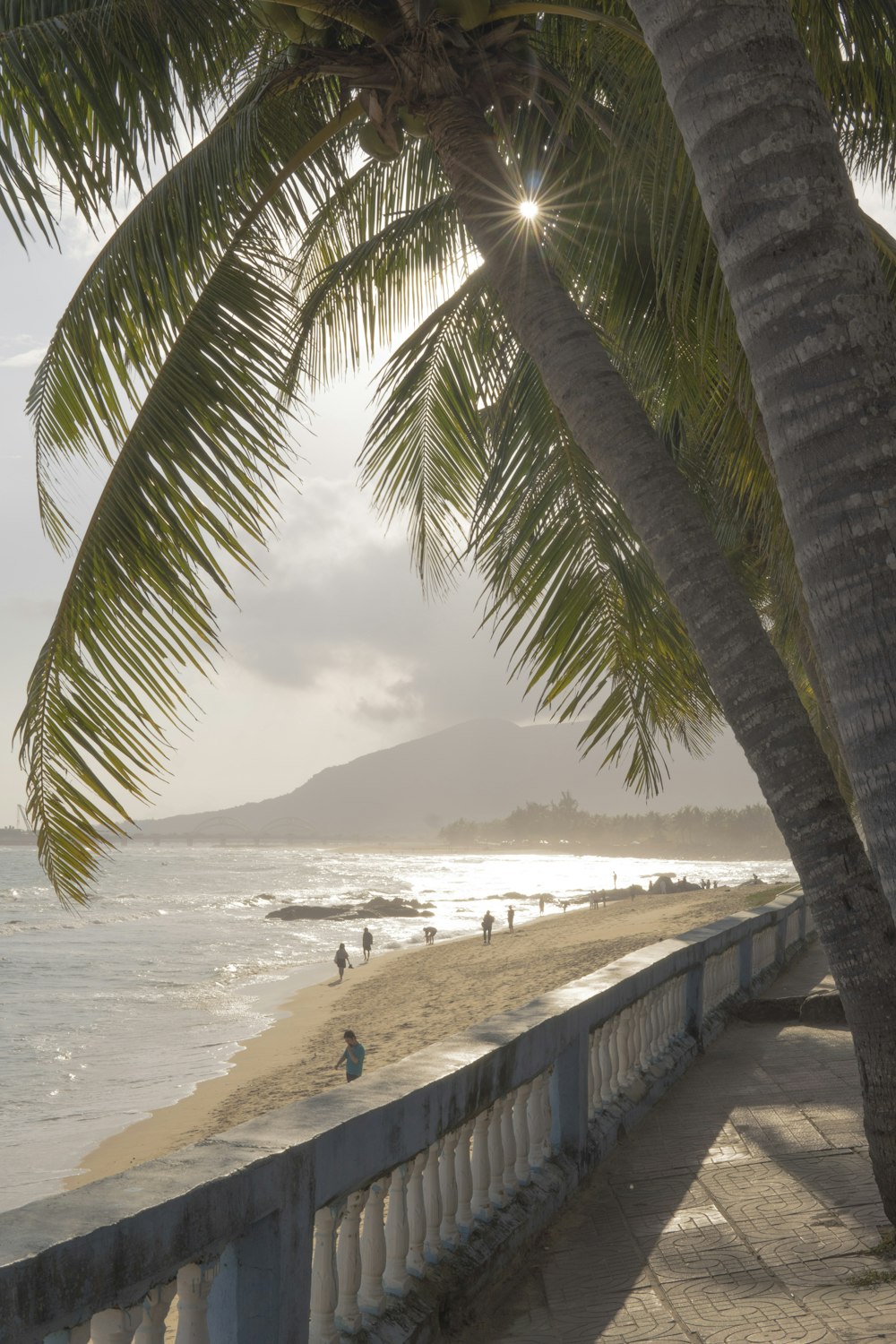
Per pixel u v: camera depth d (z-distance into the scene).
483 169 5.16
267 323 5.54
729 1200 4.84
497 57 5.33
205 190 5.22
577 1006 5.21
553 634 6.60
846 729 2.46
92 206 4.76
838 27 4.48
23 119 4.61
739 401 5.68
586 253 6.22
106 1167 15.28
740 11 2.61
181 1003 34.00
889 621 2.38
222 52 5.49
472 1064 3.83
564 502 6.63
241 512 5.28
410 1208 3.54
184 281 5.43
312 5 5.05
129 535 5.10
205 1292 2.33
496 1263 3.96
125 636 5.07
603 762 6.79
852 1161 5.30
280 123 5.90
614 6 5.34
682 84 2.67
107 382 5.42
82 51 4.60
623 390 4.59
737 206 2.57
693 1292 3.86
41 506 5.71
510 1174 4.47
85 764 5.02
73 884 5.03
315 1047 24.03
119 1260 1.99
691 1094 6.93
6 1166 15.56
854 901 4.09
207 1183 2.27
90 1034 28.17
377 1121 3.09
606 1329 3.60
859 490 2.41
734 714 4.27
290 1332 2.55
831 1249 4.16
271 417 5.42
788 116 2.56
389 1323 3.18
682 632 6.87
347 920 80.31
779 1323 3.49
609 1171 5.39
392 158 5.75
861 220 2.59
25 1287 1.77
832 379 2.45
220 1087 20.58
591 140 5.80
